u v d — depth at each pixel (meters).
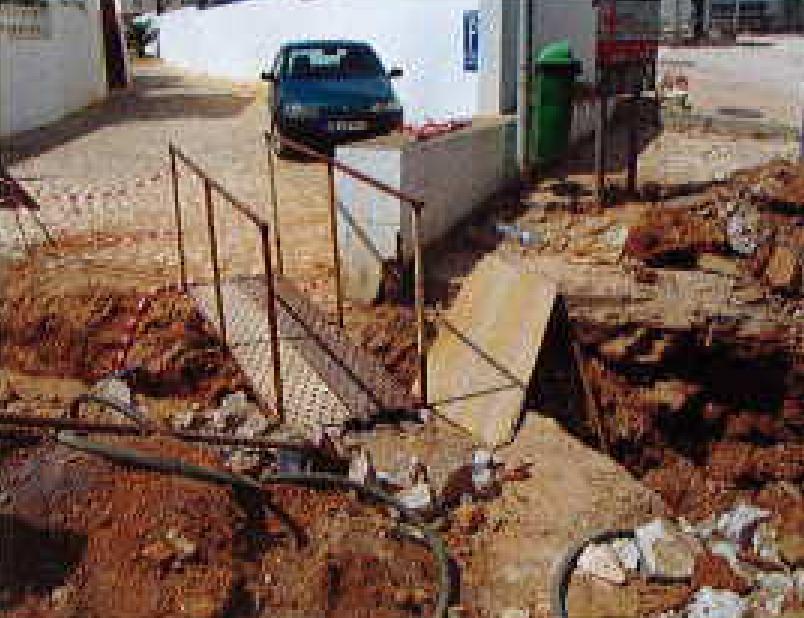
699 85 17.66
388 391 7.75
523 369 7.67
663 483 8.37
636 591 5.72
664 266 9.38
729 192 10.45
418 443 7.14
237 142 16.53
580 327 8.51
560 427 7.39
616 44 10.16
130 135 17.58
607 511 6.41
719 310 8.55
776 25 30.88
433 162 9.41
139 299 8.73
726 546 6.48
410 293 9.05
